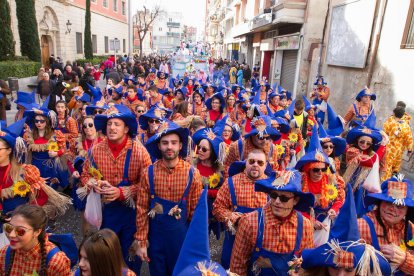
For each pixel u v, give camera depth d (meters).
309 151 3.68
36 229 2.53
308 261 2.15
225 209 3.39
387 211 2.63
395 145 6.50
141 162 3.71
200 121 5.78
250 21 26.05
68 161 5.34
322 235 3.52
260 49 27.09
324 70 15.33
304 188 3.60
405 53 9.60
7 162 3.47
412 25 9.44
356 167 4.72
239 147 4.46
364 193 4.61
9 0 21.27
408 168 8.49
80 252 2.37
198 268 1.91
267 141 4.32
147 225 3.45
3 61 18.61
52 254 2.61
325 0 16.72
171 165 3.32
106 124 3.69
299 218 2.66
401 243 2.71
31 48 21.56
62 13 28.36
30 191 3.48
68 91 9.85
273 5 20.80
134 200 3.71
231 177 3.47
